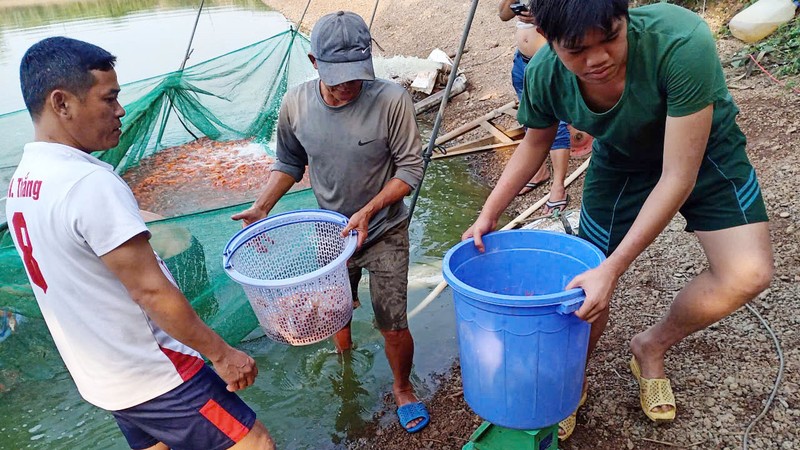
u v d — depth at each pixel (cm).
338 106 270
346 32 247
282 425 321
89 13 1733
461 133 635
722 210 218
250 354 369
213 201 538
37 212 183
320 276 241
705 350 292
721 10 655
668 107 192
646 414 260
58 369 352
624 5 169
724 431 250
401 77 786
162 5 1806
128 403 204
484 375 203
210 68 649
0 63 1197
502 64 786
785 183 399
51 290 192
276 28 1388
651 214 193
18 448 313
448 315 389
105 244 178
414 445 293
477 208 522
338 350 361
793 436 242
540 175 526
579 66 180
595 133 221
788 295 312
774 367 274
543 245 226
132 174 616
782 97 494
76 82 179
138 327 199
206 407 212
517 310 181
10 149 535
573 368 201
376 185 285
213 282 344
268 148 673
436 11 1093
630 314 329
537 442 226
